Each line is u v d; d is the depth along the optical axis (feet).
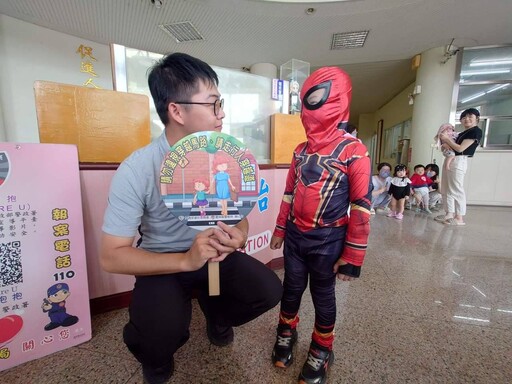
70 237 3.19
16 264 2.89
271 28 12.20
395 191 11.26
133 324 2.39
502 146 14.17
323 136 2.68
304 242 2.79
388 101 24.71
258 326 3.71
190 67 2.15
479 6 10.44
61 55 12.17
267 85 6.61
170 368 2.76
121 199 2.15
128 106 4.33
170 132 2.35
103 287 4.00
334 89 2.56
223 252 2.07
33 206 2.95
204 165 2.10
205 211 2.13
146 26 11.99
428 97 14.52
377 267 5.79
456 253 6.73
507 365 3.01
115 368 2.94
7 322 2.89
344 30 12.32
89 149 4.14
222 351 3.21
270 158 6.61
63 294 3.18
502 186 14.14
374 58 15.48
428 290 4.76
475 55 14.12
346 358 3.10
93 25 11.71
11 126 10.96
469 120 9.38
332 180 2.61
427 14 11.00
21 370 2.90
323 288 2.81
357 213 2.49
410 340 3.43
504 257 6.45
